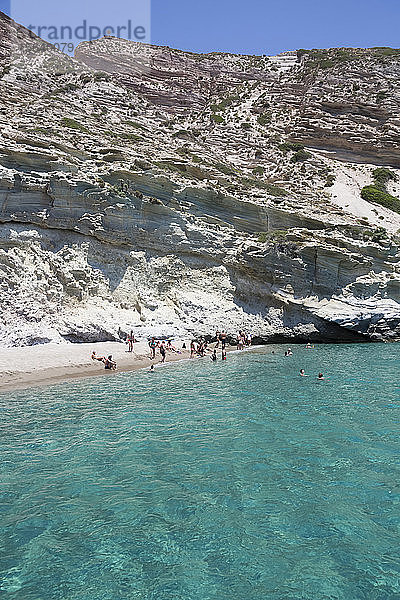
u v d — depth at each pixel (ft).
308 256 143.95
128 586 26.37
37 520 33.27
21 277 105.81
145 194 132.16
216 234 139.23
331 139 279.69
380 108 288.92
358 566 28.22
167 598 25.38
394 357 113.19
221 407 63.57
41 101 192.75
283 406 64.18
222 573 27.61
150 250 129.08
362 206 212.84
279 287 142.31
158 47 370.53
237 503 35.78
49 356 93.81
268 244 139.85
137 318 118.73
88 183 120.16
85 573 27.50
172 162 159.63
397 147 272.51
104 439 50.01
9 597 25.30
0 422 56.03
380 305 145.89
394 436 50.83
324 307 141.90
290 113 303.48
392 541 30.86
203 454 45.55
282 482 39.32
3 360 87.76
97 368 91.86
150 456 45.06
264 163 247.29
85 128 169.27
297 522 33.12
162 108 294.87
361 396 70.33
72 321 108.47
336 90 310.86
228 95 334.85
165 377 86.12
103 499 36.40
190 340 122.21
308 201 191.01
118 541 30.78
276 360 108.27
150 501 36.06
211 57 386.11
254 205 148.56
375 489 38.04
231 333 131.03
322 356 114.83
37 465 42.96
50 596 25.46
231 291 138.31
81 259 118.11
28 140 124.77
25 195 113.19
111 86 272.72
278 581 26.86
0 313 98.68
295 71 364.58
